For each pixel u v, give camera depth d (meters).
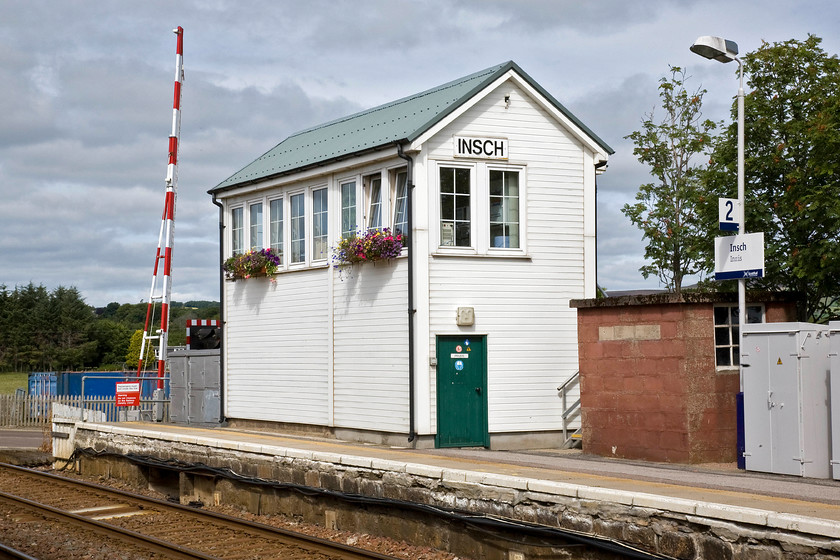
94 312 93.56
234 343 23.56
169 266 29.16
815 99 16.69
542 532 10.43
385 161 18.69
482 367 18.25
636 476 11.98
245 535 13.29
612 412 16.28
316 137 23.58
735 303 15.62
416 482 12.52
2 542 12.77
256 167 23.61
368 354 19.00
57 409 23.08
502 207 18.73
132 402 24.91
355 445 17.41
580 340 16.94
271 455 15.38
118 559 11.92
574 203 19.34
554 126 19.22
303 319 21.11
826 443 13.09
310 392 20.78
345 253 19.09
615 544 9.68
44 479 19.08
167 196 29.44
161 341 28.70
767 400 13.43
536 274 18.84
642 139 23.34
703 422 15.09
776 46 17.33
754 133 17.22
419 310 17.72
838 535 7.87
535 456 15.56
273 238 22.36
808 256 15.71
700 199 17.97
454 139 18.23
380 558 11.12
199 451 17.23
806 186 16.25
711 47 14.58
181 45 29.58
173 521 14.51
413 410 17.58
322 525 14.12
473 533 11.52
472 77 19.91
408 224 17.89
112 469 20.16
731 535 8.73
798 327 13.05
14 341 88.06
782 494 10.22
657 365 15.49
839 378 12.52
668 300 15.23
